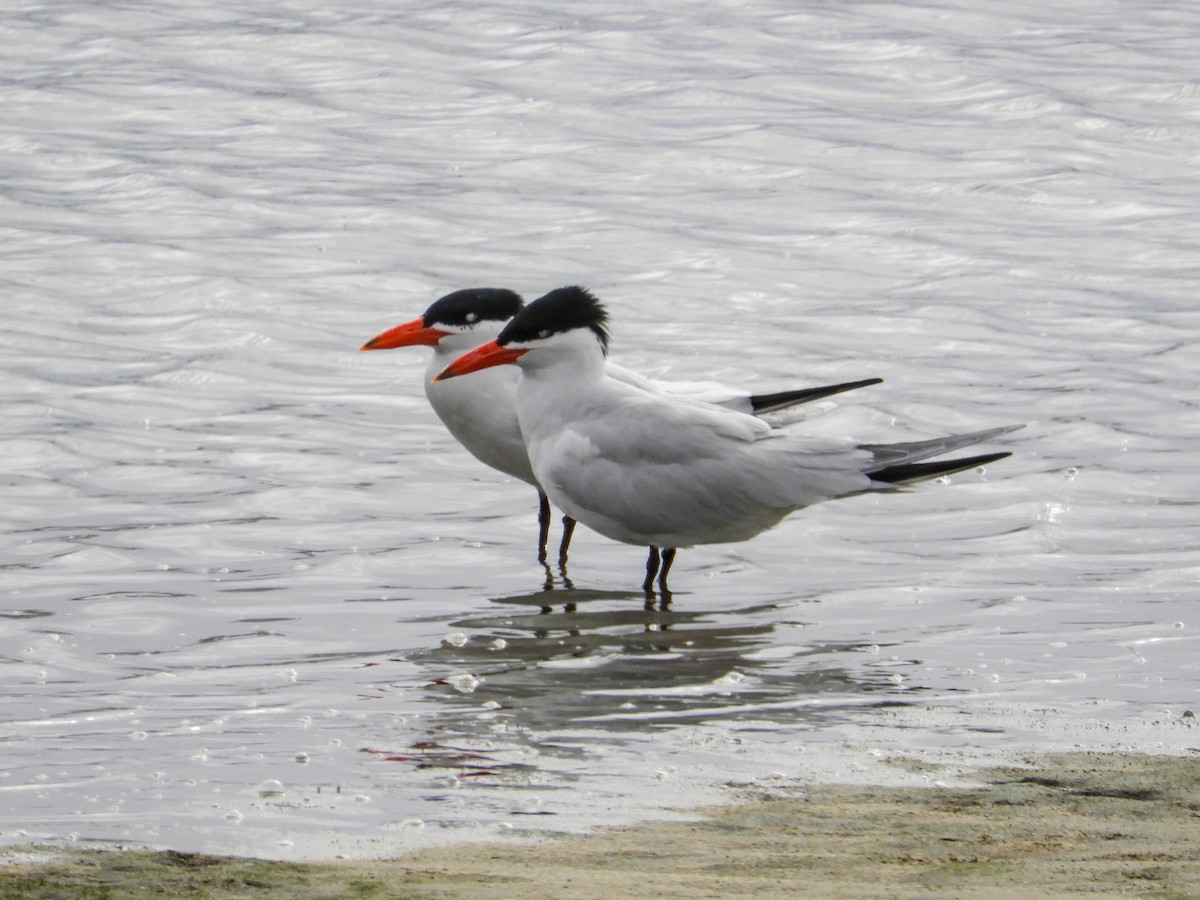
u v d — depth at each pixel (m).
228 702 9.43
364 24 33.47
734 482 11.58
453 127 27.17
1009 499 13.27
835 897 6.44
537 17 34.03
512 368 13.00
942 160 25.11
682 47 31.89
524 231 21.83
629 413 11.77
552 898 6.44
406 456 14.44
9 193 23.28
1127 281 19.67
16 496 13.18
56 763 8.46
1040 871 6.79
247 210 22.64
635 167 24.89
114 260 20.20
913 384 16.14
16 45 31.92
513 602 11.39
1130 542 12.35
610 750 8.63
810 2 35.28
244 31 32.94
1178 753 8.49
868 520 12.97
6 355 16.78
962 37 32.69
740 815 7.64
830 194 23.42
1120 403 15.53
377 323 18.20
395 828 7.53
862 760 8.43
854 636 10.65
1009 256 20.69
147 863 7.00
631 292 19.23
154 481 13.62
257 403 15.70
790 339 17.61
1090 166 24.80
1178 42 32.25
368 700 9.48
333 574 11.80
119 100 28.53
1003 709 9.25
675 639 10.62
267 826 7.57
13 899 6.54
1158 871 6.77
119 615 10.88
